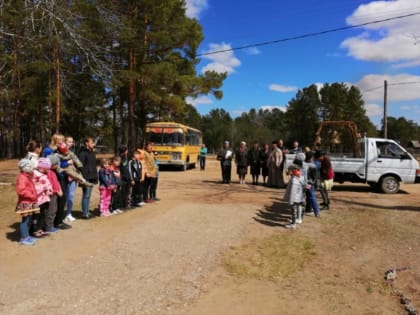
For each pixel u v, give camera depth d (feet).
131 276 18.43
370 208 37.88
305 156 34.45
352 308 16.02
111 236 25.26
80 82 84.33
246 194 46.21
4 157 145.38
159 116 112.16
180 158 83.20
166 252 22.25
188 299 16.21
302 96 273.95
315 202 33.45
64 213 29.30
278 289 17.84
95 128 133.59
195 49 95.45
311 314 15.38
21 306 14.98
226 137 305.53
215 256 21.94
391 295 17.46
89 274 18.52
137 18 81.97
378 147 50.19
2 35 42.22
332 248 24.54
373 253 23.62
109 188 31.78
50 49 46.44
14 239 24.34
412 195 48.19
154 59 90.43
